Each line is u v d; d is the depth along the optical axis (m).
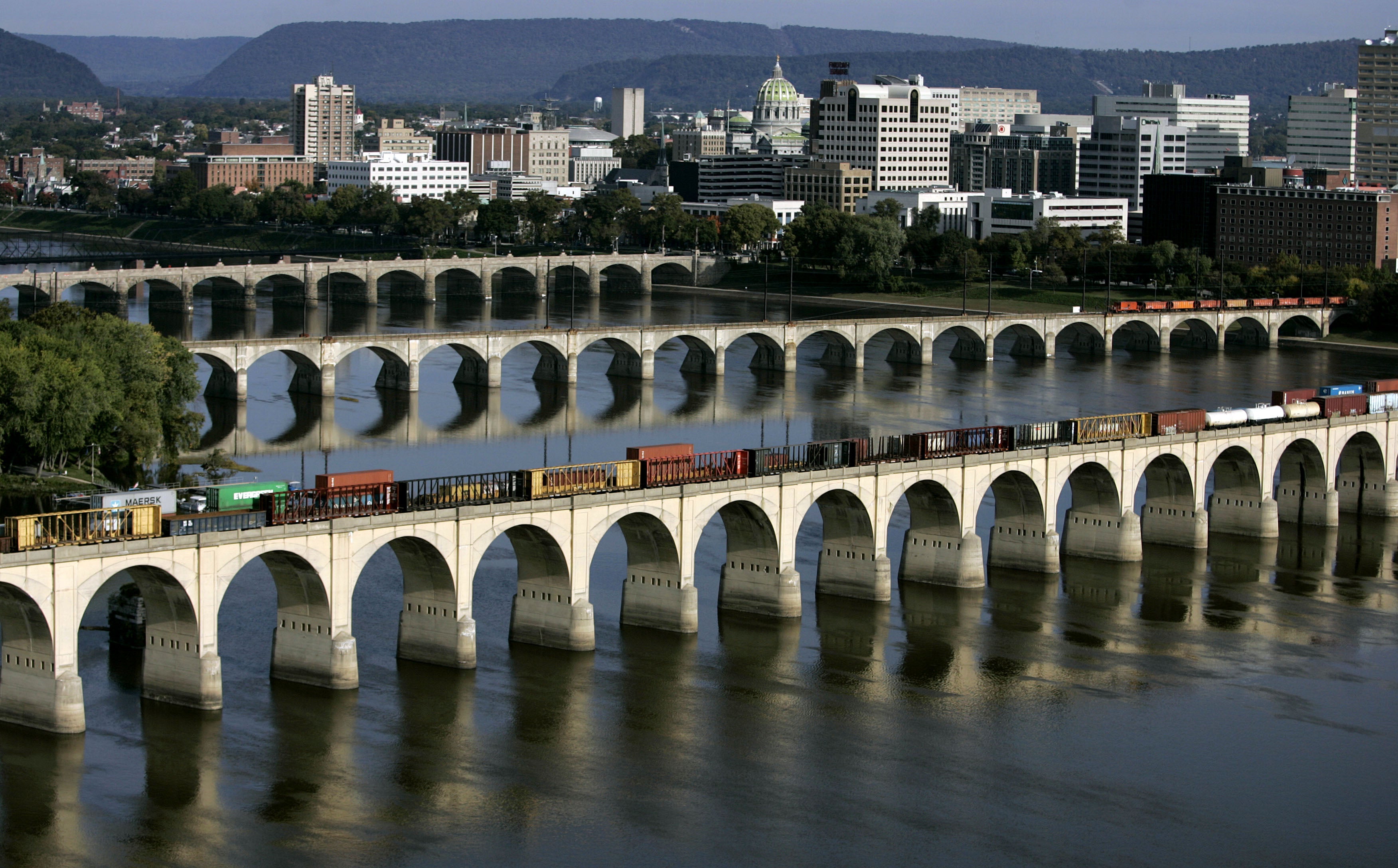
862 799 185.12
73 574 181.25
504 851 170.75
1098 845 177.12
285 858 167.62
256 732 191.88
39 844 167.62
